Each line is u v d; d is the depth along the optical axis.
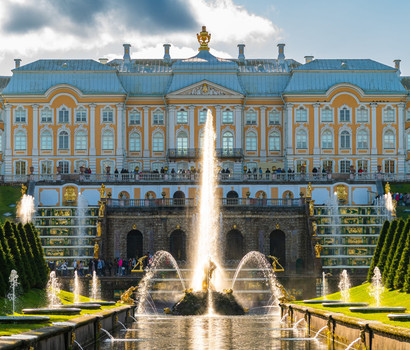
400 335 39.84
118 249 112.94
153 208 113.25
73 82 144.00
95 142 142.50
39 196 126.31
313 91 143.12
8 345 34.25
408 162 147.12
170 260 108.25
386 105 143.75
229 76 145.75
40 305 60.88
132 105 146.38
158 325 64.88
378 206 116.62
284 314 69.31
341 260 105.94
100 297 92.12
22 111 142.75
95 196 127.31
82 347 48.16
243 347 51.25
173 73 146.25
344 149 143.50
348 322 47.78
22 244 69.06
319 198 128.25
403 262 65.94
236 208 113.19
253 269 97.94
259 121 146.38
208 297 76.62
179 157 143.38
